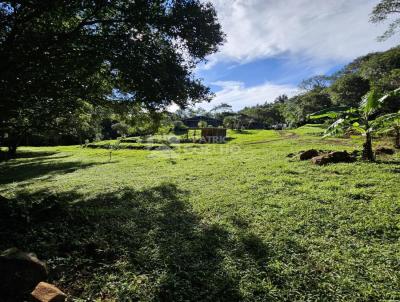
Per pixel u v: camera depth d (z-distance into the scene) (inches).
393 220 213.6
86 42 294.2
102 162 796.0
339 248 184.2
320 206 251.1
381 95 413.1
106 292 155.2
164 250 193.5
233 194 317.1
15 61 272.8
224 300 143.5
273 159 534.0
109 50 288.5
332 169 378.9
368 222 213.5
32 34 277.1
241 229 222.1
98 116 497.7
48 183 520.4
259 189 323.3
